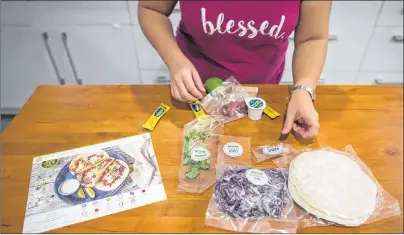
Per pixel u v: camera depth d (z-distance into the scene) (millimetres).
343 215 532
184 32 992
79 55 1678
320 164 611
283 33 876
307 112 703
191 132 708
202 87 768
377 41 1635
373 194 568
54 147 684
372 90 859
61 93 841
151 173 622
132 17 1533
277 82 1128
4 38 1561
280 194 563
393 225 536
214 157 657
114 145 685
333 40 1630
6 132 721
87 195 582
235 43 915
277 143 696
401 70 1760
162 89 858
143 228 532
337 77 1814
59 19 1532
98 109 789
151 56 1691
